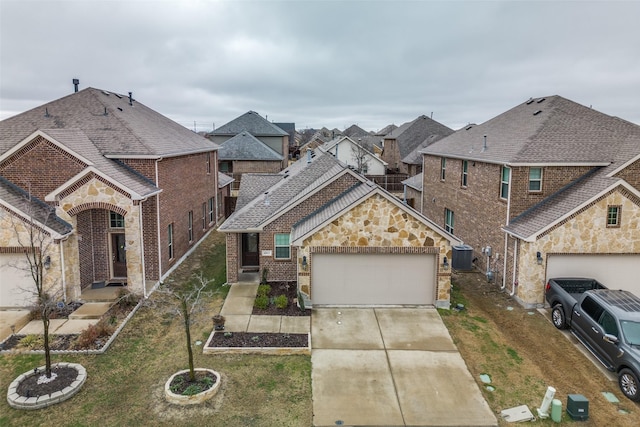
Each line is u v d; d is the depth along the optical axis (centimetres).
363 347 1370
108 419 1013
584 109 2134
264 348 1326
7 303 1614
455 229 2478
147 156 1864
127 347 1347
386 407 1077
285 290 1831
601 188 1639
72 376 1160
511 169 1809
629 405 1102
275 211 1983
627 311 1252
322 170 2267
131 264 1705
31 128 1962
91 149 1816
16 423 995
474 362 1293
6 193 1620
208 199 2914
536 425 1024
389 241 1638
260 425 1002
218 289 1861
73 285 1673
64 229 1625
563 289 1548
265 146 5191
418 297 1692
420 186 3200
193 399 1066
